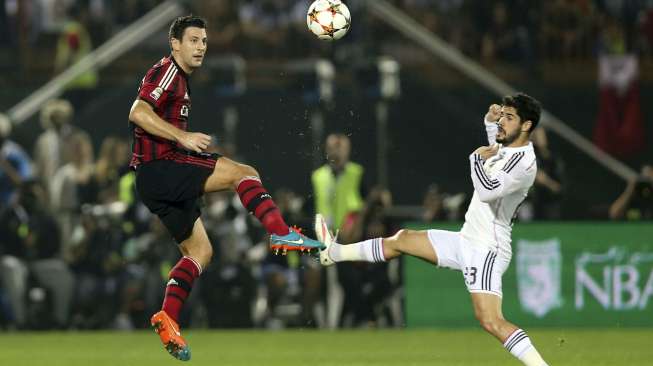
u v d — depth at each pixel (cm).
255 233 5000
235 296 4931
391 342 4212
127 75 6012
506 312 4759
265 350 3922
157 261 4903
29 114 5512
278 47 6331
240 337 4525
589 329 4731
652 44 6594
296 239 2461
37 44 6278
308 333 4712
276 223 2470
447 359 3538
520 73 6344
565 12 6569
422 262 4831
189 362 3503
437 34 6606
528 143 2636
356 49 5947
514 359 3525
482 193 2580
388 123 6009
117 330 4916
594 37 6562
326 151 5291
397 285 4919
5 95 5894
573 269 4759
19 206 4938
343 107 5697
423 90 6097
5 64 6188
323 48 6000
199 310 4969
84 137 5197
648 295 4756
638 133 6056
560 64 6350
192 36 2512
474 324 4803
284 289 4969
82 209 5009
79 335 4694
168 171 2517
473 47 6562
